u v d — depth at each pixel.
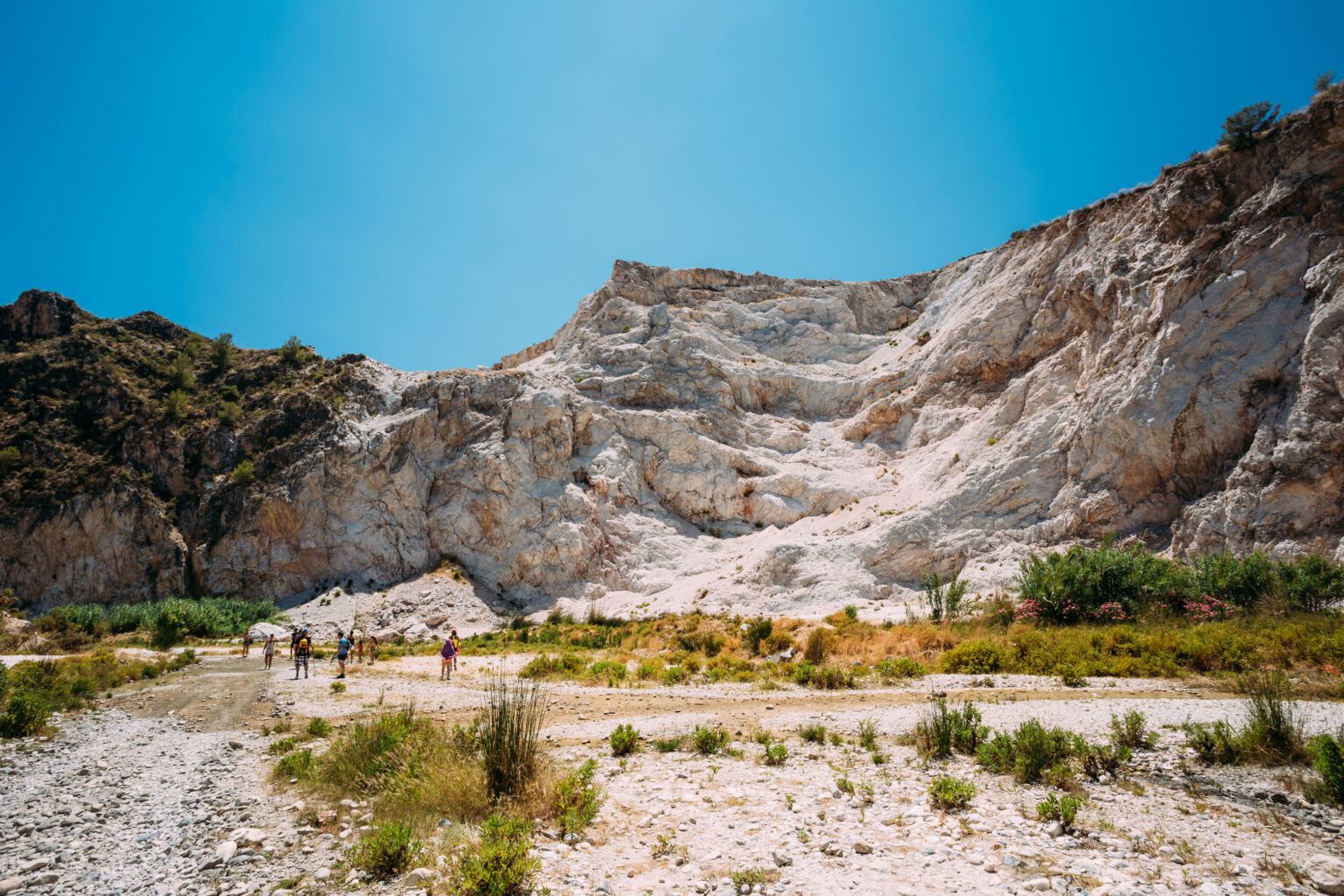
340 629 38.69
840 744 10.91
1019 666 17.33
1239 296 30.52
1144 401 31.77
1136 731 9.57
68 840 7.53
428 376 56.28
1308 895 5.12
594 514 47.56
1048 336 43.81
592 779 9.24
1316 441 25.61
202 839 7.38
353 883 6.09
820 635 21.61
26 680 17.42
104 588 42.72
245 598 43.22
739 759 10.19
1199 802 7.34
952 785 7.67
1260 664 14.87
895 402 52.09
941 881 5.59
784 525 47.72
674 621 35.62
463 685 19.59
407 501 47.53
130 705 17.03
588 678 19.52
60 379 50.41
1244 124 33.50
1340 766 7.09
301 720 14.54
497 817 6.75
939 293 64.88
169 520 44.97
